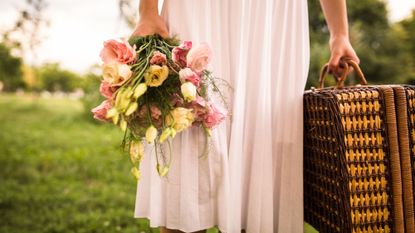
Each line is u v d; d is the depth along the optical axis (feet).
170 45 4.05
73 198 10.16
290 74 4.58
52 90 39.42
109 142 17.93
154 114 3.70
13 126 24.08
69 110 32.60
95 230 7.97
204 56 3.71
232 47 4.34
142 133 3.78
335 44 5.07
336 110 3.91
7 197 10.02
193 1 4.23
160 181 4.35
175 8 4.29
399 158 4.03
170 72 3.78
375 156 4.01
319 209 4.59
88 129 22.71
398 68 24.41
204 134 4.24
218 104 4.30
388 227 4.07
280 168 4.66
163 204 4.39
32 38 12.35
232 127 4.34
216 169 4.31
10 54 17.42
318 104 4.30
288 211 4.58
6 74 20.42
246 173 4.54
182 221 4.26
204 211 4.32
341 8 5.09
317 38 20.52
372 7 25.14
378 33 25.34
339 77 5.11
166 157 4.26
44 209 9.32
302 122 4.56
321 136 4.33
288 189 4.58
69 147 17.15
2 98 35.96
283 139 4.60
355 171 3.99
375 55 24.93
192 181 4.24
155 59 3.69
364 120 3.98
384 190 4.03
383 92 4.00
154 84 3.60
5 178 12.14
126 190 11.00
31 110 32.27
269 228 4.47
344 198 3.95
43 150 16.55
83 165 13.71
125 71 3.56
